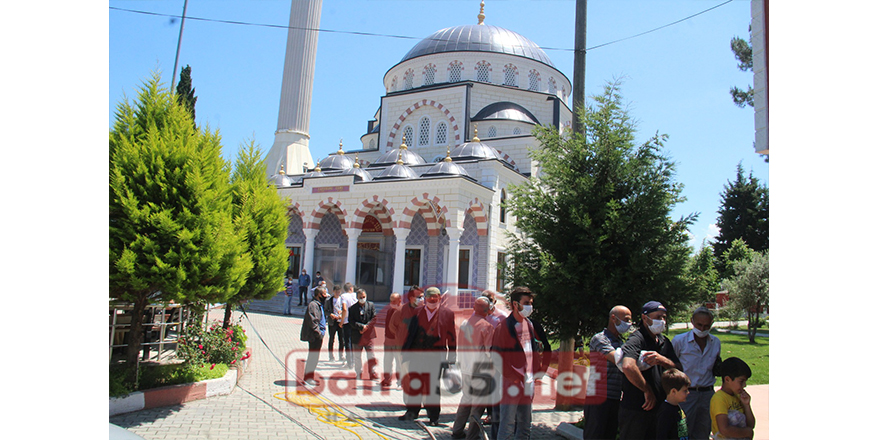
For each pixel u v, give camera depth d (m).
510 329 5.43
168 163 6.99
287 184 26.75
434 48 33.75
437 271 24.92
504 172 25.05
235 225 8.50
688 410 5.54
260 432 6.12
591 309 6.97
